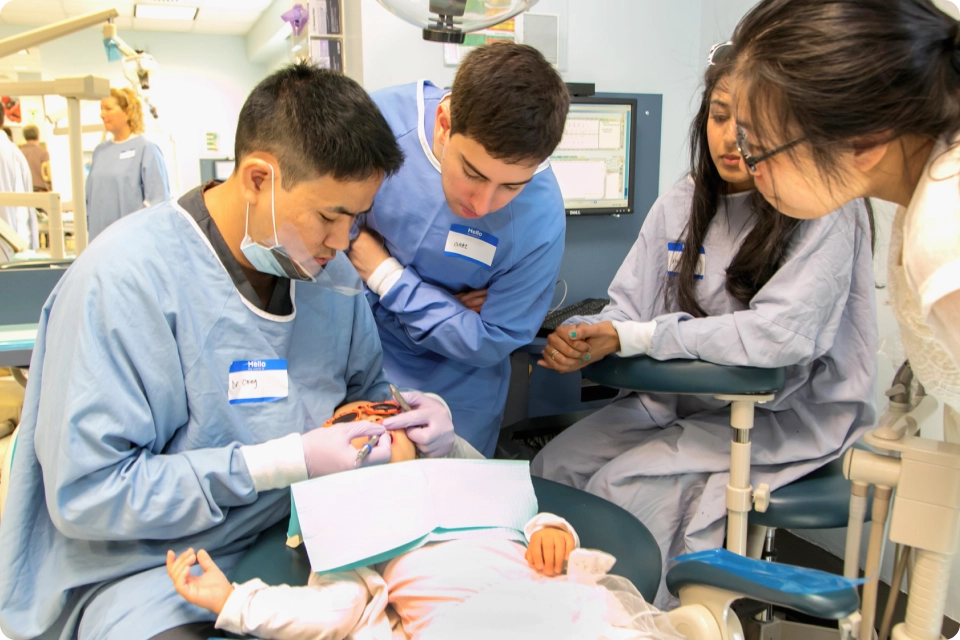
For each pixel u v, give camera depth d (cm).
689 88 224
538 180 139
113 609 85
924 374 81
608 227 221
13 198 182
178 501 88
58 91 175
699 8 221
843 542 200
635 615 84
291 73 94
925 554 90
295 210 92
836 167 70
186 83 613
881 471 93
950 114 65
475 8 142
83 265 90
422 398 125
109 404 85
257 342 101
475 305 145
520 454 200
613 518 114
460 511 105
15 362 141
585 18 206
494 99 100
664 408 159
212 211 99
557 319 189
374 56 178
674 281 154
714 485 136
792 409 143
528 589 90
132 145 247
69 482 83
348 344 121
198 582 84
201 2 516
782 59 67
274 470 95
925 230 64
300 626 83
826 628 145
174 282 94
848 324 134
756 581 75
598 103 202
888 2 65
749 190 142
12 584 91
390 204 136
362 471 102
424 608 90
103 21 170
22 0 461
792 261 124
